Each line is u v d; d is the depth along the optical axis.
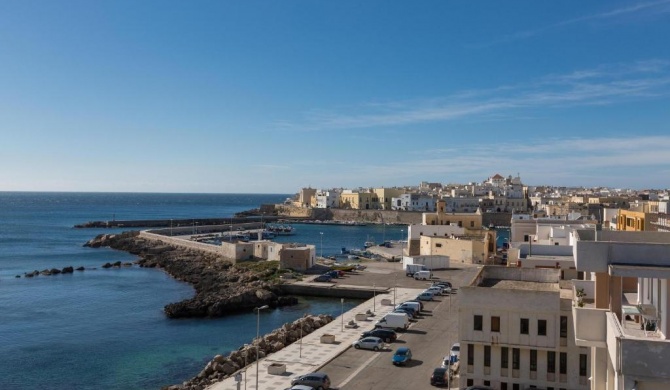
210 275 136.75
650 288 30.33
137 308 105.44
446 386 52.53
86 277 143.12
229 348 78.56
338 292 109.69
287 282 115.88
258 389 53.28
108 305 108.12
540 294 46.56
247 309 102.12
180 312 97.38
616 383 23.02
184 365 71.38
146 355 75.62
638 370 21.83
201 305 99.00
